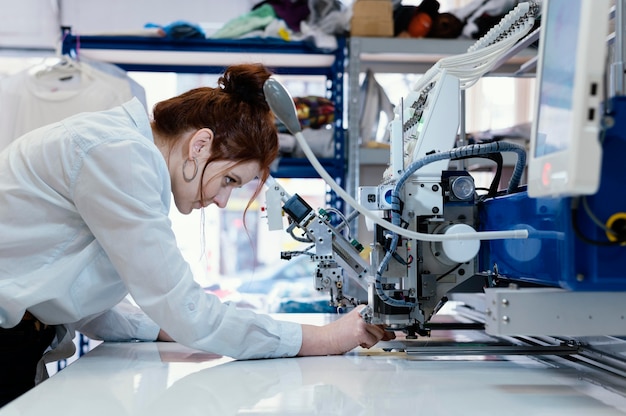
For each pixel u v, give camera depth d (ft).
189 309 3.49
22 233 3.54
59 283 3.58
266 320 3.84
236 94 3.94
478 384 3.09
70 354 4.39
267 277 10.34
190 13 9.98
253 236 11.34
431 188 3.91
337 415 2.48
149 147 3.54
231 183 4.08
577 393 2.91
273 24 8.75
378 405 2.64
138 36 8.69
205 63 9.58
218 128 3.81
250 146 3.88
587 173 2.26
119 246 3.43
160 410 2.53
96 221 3.45
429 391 2.92
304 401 2.70
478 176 8.30
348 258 4.30
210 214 11.18
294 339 3.83
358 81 8.55
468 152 3.59
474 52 4.13
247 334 3.68
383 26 8.70
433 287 4.01
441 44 8.69
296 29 8.87
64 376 3.22
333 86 9.21
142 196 3.43
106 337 4.57
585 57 2.22
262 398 2.75
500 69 8.20
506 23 4.11
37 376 3.92
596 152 2.25
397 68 9.64
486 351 3.93
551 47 2.69
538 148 2.72
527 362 3.74
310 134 8.90
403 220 3.88
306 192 10.55
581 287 2.67
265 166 4.10
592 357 3.70
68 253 3.66
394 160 4.05
